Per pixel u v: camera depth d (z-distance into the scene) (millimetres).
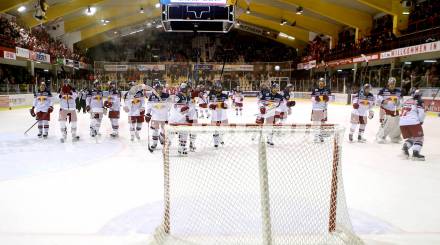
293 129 3441
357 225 4227
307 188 4191
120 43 48031
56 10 28453
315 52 38094
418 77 19875
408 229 4125
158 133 8758
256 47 47469
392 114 9945
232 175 5203
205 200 4457
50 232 3992
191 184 4773
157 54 46562
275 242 3422
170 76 39906
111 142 10000
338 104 28297
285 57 44906
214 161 5758
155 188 5621
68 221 4305
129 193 5367
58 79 29438
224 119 9375
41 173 6543
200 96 12633
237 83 38094
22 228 4105
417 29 22766
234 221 4023
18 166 7078
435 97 18125
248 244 3523
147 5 36562
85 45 44375
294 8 33531
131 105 10109
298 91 36844
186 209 4277
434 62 22391
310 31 40344
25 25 28766
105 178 6207
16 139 10406
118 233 3963
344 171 6820
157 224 4180
